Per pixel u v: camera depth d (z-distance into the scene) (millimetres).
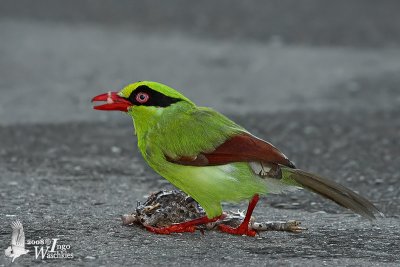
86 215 10539
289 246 9320
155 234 9672
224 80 22703
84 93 21234
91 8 30516
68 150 15578
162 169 9570
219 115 9641
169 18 29562
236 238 9641
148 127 9688
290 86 22234
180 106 9664
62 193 11953
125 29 28375
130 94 9719
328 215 11039
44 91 21328
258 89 21891
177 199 10148
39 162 14445
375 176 14016
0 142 16172
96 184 12734
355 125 18328
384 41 27203
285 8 30625
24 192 11914
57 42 26375
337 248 9289
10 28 27781
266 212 11188
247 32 28047
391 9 30562
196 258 8711
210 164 9273
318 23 28875
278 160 9172
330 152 15977
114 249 8953
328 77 23109
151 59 24719
